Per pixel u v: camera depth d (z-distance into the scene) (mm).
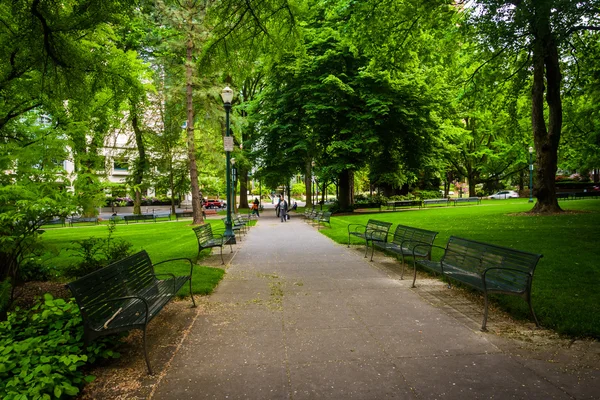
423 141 26672
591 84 16484
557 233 10883
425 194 42906
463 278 5180
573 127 24844
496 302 5332
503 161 42781
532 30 9031
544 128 17516
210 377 3352
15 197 5070
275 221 23125
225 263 8930
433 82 23562
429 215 20734
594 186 45781
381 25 11734
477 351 3797
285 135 26422
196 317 5031
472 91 15188
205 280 6902
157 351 3943
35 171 5555
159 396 3045
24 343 3314
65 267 8367
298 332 4402
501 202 35125
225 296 6023
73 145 6016
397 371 3391
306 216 24469
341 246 11492
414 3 10734
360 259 9180
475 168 45844
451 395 2969
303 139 25562
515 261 4789
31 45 6438
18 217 4793
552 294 5367
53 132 5945
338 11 13102
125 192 7578
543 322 4484
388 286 6508
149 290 5047
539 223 13688
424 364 3523
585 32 14836
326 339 4172
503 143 37719
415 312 5070
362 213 26703
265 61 9297
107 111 13758
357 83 24109
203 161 31031
